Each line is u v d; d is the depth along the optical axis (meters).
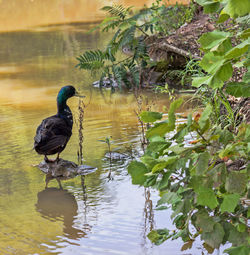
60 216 5.38
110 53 10.97
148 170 3.75
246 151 3.36
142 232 4.92
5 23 20.73
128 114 9.13
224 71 2.94
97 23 19.61
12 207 5.66
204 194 3.41
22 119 8.97
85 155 7.19
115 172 6.57
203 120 3.46
